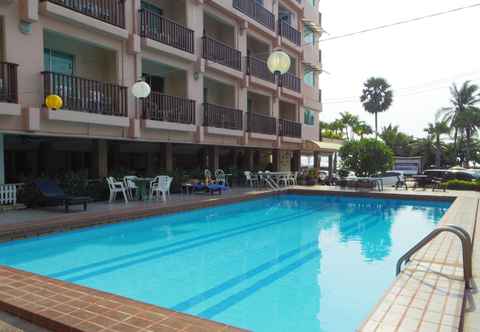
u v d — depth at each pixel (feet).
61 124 38.14
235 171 73.97
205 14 62.69
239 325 16.43
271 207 54.60
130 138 45.88
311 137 96.32
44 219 31.55
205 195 53.36
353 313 17.69
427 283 16.58
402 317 12.92
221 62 61.77
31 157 52.19
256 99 80.38
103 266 24.89
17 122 34.37
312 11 97.81
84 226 32.42
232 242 32.48
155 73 56.90
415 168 136.67
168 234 35.19
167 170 57.72
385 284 21.61
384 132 194.59
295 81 86.94
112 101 43.73
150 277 22.79
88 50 46.80
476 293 15.66
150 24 49.34
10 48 34.06
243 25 68.44
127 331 11.60
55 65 44.34
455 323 12.42
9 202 37.96
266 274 23.54
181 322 12.35
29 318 13.19
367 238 34.47
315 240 33.45
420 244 18.07
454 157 177.06
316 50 98.94
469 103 163.32
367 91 173.17
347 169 77.77
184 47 54.29
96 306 13.67
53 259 26.32
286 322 16.65
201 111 58.23
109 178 44.34
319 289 20.71
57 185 39.91
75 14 38.40
